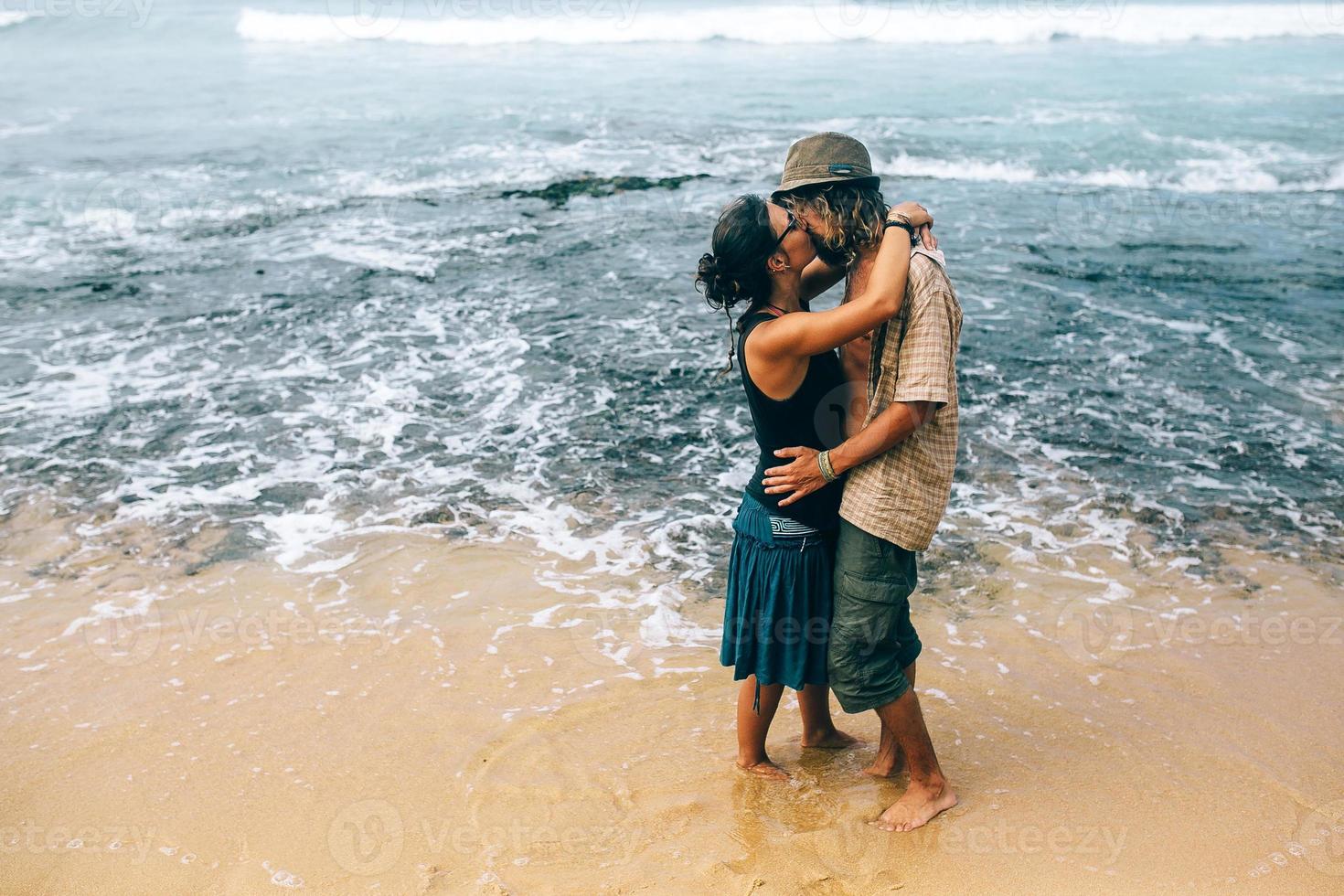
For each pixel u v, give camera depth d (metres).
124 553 4.70
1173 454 5.52
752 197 2.75
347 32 26.72
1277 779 3.17
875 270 2.61
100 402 6.25
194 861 2.91
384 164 12.45
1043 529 4.81
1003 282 8.37
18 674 3.83
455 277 8.49
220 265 8.86
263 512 5.05
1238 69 21.14
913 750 2.98
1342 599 4.24
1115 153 13.30
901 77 19.88
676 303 7.86
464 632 4.09
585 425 5.95
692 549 4.73
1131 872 2.79
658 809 3.08
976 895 2.71
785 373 2.74
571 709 3.60
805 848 2.90
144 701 3.67
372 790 3.19
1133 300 7.96
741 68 21.25
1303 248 9.34
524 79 19.55
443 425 5.97
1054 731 3.43
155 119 15.66
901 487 2.77
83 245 9.47
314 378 6.62
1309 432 5.75
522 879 2.80
